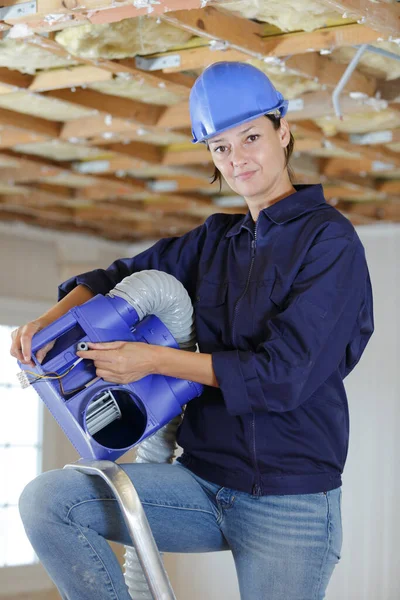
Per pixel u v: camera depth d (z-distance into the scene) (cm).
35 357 193
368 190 594
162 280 204
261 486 198
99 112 423
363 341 216
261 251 210
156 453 223
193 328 215
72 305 217
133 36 340
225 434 205
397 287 699
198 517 204
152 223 756
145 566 177
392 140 475
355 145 488
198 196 639
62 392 194
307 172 543
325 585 202
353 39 331
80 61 355
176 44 353
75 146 493
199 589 746
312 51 355
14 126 451
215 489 206
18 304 732
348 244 200
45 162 546
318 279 196
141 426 202
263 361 191
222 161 211
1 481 714
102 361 190
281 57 352
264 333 202
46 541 182
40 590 724
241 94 204
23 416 733
